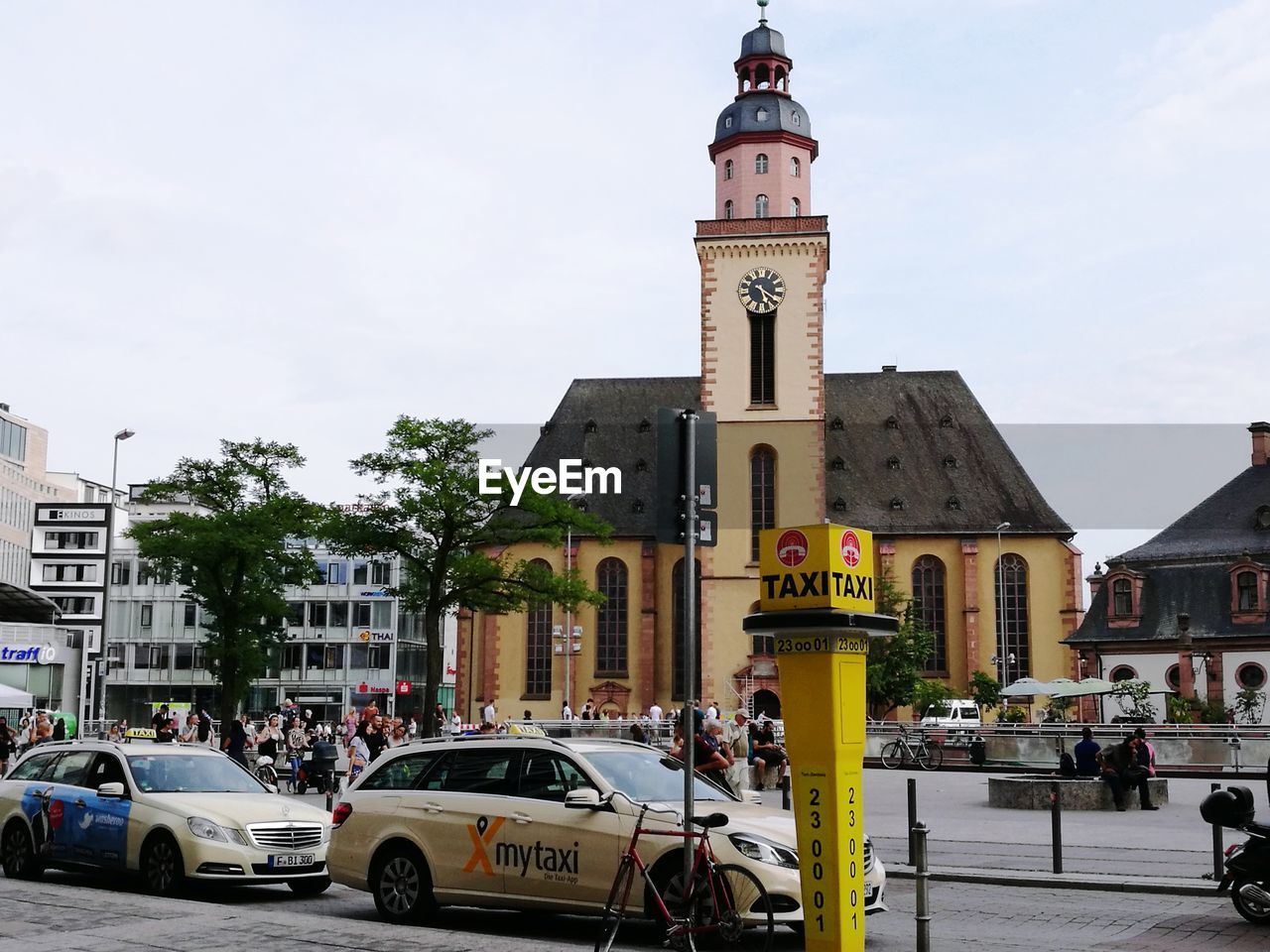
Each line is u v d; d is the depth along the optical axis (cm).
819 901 1014
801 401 7431
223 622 5497
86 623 10894
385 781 1492
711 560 7419
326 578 10225
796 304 7488
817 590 1016
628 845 1288
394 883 1438
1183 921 1441
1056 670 7812
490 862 1370
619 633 7988
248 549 5338
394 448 5053
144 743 1825
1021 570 7956
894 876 1836
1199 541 7462
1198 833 2372
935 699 6794
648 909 1259
